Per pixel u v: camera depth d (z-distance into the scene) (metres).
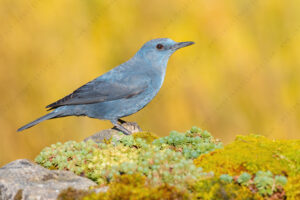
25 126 10.76
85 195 5.84
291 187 6.12
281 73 15.57
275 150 7.08
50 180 6.65
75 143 8.09
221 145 7.85
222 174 6.41
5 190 6.21
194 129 8.39
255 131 15.23
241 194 6.04
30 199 6.04
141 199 5.54
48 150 8.01
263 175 6.18
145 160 6.89
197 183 6.07
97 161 7.32
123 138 8.02
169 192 5.64
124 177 5.92
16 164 7.09
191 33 15.65
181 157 6.66
